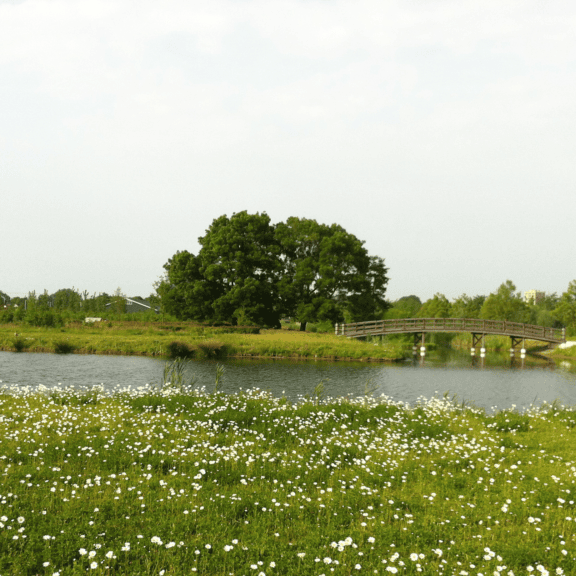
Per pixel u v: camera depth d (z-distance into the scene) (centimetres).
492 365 3681
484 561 538
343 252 5850
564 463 969
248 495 708
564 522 658
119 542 538
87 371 2597
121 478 747
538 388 2544
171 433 1047
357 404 1502
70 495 678
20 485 696
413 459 953
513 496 762
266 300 5778
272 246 5731
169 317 5662
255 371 2816
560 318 6444
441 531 615
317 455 953
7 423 1051
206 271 5409
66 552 511
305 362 3397
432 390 2388
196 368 2864
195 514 624
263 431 1120
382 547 562
